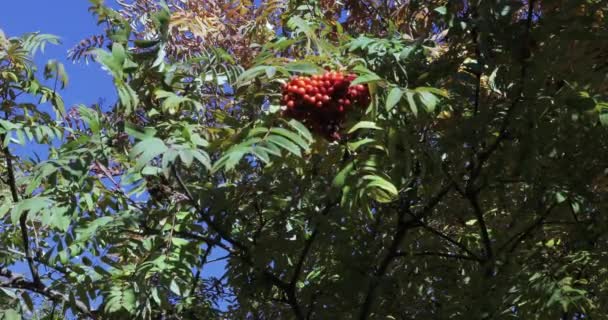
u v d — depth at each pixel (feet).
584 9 15.08
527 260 16.94
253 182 17.19
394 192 12.04
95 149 14.17
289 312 20.12
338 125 12.05
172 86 14.29
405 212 17.61
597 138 15.17
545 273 15.53
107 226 15.65
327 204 17.07
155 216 17.03
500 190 17.38
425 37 15.85
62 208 14.57
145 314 15.84
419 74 14.90
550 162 16.15
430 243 19.69
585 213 17.72
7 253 17.51
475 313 15.74
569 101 13.58
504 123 14.52
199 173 17.58
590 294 16.58
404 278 18.95
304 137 12.23
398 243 17.93
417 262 19.65
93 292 16.08
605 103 13.52
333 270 18.52
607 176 16.48
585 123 13.98
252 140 11.14
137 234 16.98
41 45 15.37
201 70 14.67
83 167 13.93
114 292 15.72
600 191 17.34
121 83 13.07
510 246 18.20
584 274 16.56
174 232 17.03
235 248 17.83
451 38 16.55
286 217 17.48
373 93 11.47
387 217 18.47
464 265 19.85
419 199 18.31
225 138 13.12
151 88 14.32
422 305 19.33
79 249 16.75
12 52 15.08
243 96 14.60
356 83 11.10
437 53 15.97
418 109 13.26
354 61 12.48
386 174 12.96
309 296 18.52
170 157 11.24
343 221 17.35
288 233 17.53
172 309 18.57
